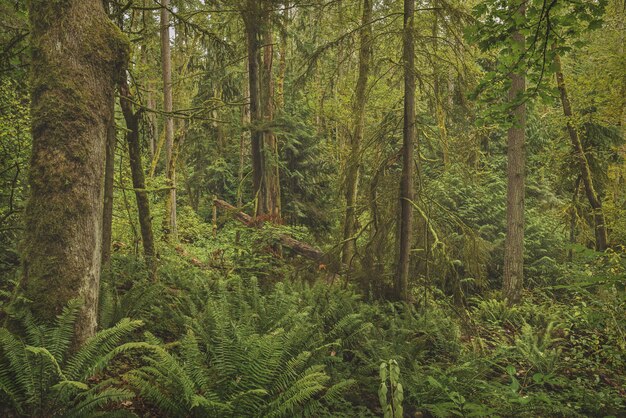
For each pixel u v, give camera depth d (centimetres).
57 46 429
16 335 399
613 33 1311
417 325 740
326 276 843
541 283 1245
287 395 402
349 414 480
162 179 1395
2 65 584
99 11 459
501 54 616
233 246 892
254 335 425
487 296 1112
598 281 375
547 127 1812
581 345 846
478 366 664
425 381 557
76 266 426
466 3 943
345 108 1299
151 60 1519
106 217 660
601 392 621
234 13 890
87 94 437
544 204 1695
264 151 949
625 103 1256
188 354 420
